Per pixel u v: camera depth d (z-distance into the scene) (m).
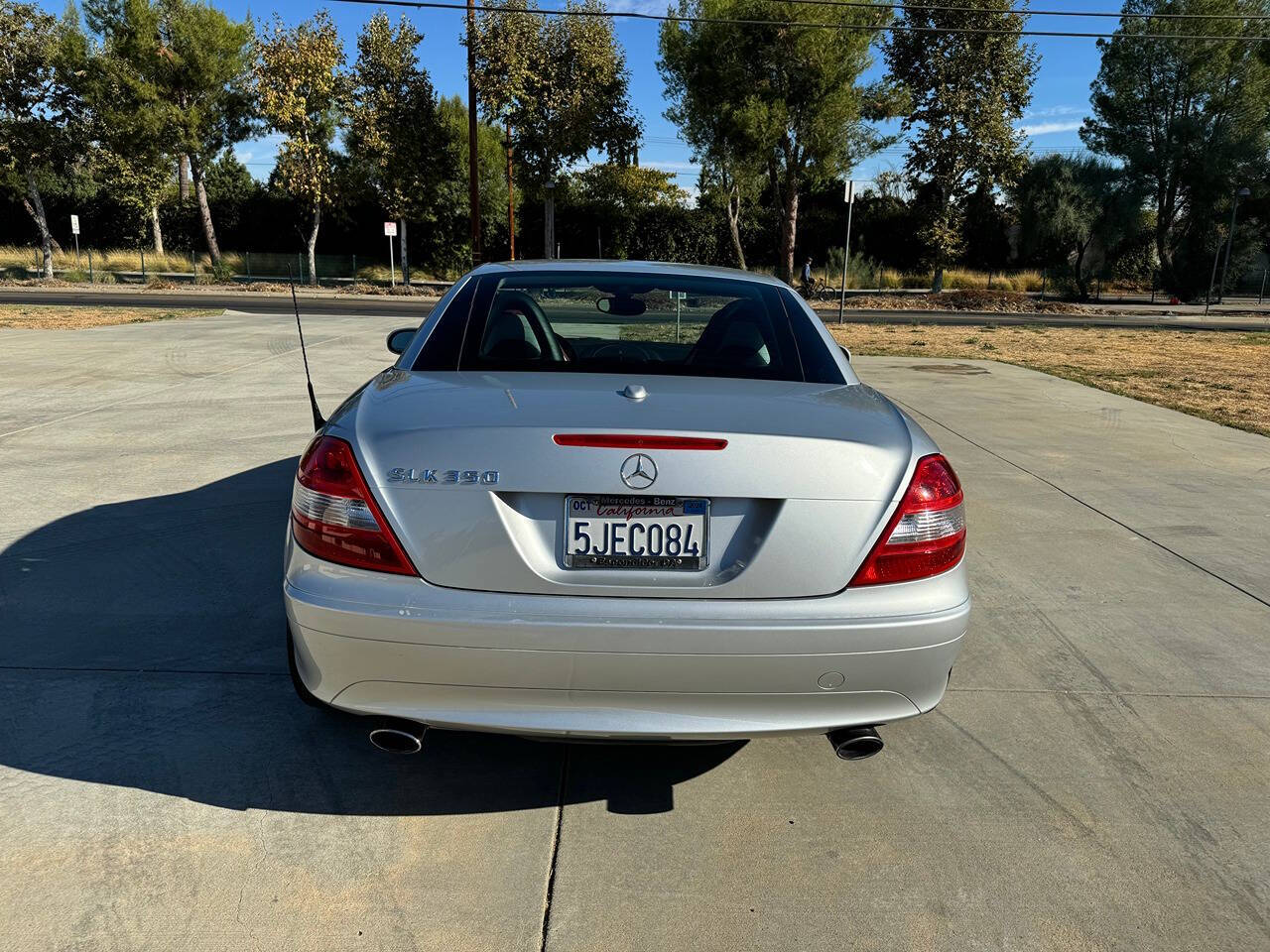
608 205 44.25
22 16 32.81
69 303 23.77
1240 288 41.06
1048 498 5.84
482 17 32.47
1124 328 22.75
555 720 2.17
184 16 36.66
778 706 2.20
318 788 2.58
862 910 2.16
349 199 38.72
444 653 2.11
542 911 2.13
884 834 2.46
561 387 2.44
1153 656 3.59
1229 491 6.11
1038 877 2.30
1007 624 3.88
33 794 2.49
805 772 2.77
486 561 2.11
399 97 36.03
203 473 5.80
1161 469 6.69
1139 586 4.34
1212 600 4.19
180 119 35.84
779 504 2.14
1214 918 2.17
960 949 2.05
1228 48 38.06
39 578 4.01
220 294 31.59
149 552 4.36
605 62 34.56
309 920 2.08
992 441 7.54
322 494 2.21
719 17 32.66
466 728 2.21
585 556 2.14
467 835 2.41
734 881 2.26
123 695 3.04
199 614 3.68
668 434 2.10
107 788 2.53
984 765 2.81
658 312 3.03
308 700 2.72
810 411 2.37
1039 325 23.45
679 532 2.14
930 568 2.25
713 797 2.62
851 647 2.15
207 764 2.67
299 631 2.21
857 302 32.78
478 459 2.12
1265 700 3.26
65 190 43.91
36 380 9.55
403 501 2.13
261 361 11.45
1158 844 2.44
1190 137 38.69
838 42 33.12
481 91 32.81
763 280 3.44
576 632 2.08
